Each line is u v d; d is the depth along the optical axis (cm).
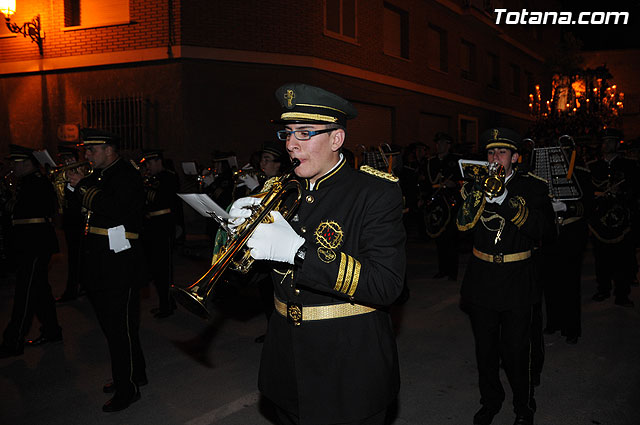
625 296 635
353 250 198
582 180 501
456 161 808
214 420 365
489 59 2209
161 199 604
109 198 371
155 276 609
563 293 503
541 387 410
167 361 473
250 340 528
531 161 445
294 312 203
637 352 479
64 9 1252
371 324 205
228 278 222
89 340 537
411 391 406
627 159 663
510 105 2361
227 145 1212
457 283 757
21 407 388
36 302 509
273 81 1255
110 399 392
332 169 209
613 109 1641
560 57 2038
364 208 198
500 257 336
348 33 1433
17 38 1294
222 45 1191
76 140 1262
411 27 1666
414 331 544
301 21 1277
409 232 1282
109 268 373
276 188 194
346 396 198
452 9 1817
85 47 1242
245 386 420
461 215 342
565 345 500
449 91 1877
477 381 423
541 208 338
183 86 1178
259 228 180
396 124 1616
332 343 200
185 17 1161
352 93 1441
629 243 639
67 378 442
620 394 395
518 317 335
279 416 223
